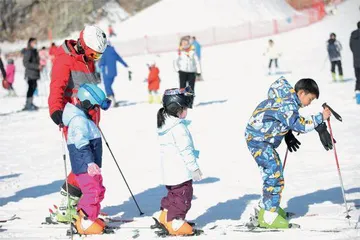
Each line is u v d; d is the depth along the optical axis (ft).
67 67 24.22
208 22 165.17
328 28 147.95
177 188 22.06
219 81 93.40
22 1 185.37
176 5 173.68
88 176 22.52
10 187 32.68
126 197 29.22
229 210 25.72
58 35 186.09
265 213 22.35
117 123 56.18
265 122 22.30
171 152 22.08
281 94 22.24
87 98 22.82
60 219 24.39
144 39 157.99
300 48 128.36
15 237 22.39
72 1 187.62
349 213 23.75
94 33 24.30
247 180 31.58
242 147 41.39
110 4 191.83
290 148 23.80
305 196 27.27
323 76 87.66
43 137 52.37
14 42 183.52
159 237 21.89
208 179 32.17
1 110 74.49
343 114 51.85
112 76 68.03
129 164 37.91
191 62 60.49
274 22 155.02
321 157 36.27
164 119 22.15
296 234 21.12
